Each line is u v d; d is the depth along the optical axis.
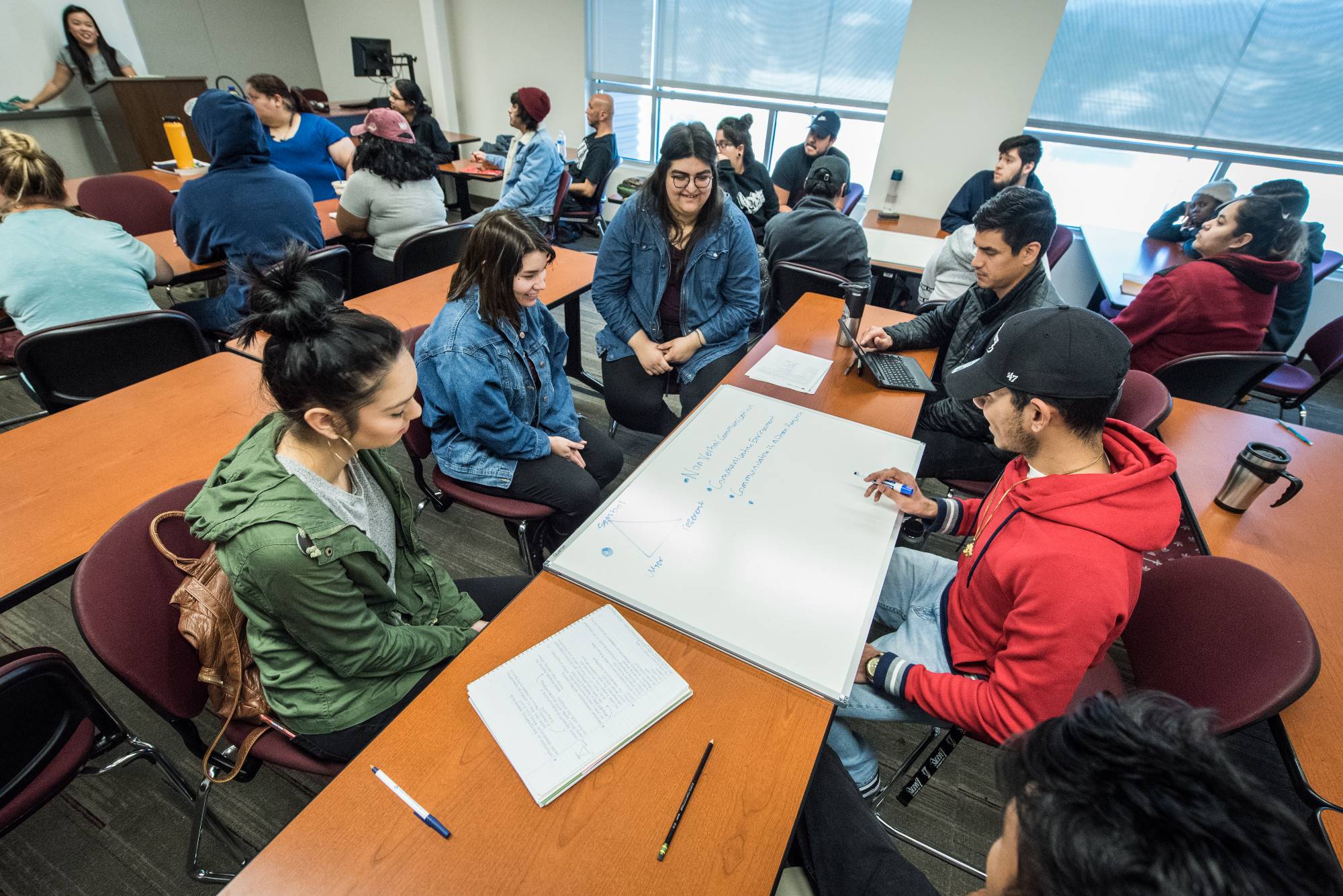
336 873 0.62
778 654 0.87
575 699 0.80
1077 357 0.84
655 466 1.25
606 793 0.71
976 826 1.41
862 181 4.91
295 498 0.84
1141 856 0.34
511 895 0.62
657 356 2.17
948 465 1.74
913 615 1.25
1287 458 1.30
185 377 1.62
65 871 1.23
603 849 0.66
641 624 0.92
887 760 1.54
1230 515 1.37
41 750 0.89
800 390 1.65
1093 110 3.87
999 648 1.00
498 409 1.51
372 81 6.15
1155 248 3.45
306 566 0.82
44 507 1.16
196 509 0.84
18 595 0.98
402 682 1.03
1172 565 1.15
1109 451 0.94
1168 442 1.64
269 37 5.86
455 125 5.95
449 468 1.59
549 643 0.88
